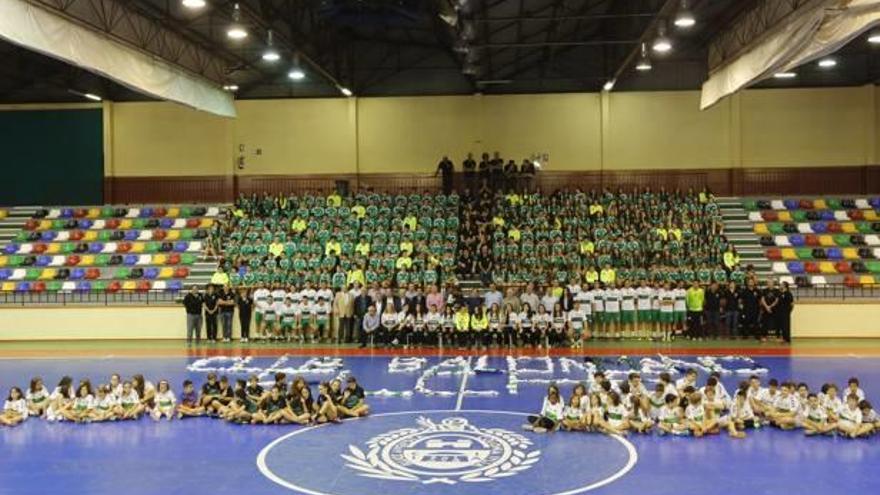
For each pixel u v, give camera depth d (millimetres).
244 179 37750
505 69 36219
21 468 13102
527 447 14023
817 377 19938
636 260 30000
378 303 26422
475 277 29984
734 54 24391
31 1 17125
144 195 37594
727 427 15031
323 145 37500
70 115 37344
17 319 29469
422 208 33969
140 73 22625
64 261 33406
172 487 12039
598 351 24578
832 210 34375
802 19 18453
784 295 26531
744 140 36344
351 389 16594
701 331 27250
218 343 27641
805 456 13320
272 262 30359
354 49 36875
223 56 29719
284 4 25344
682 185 36531
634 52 27938
